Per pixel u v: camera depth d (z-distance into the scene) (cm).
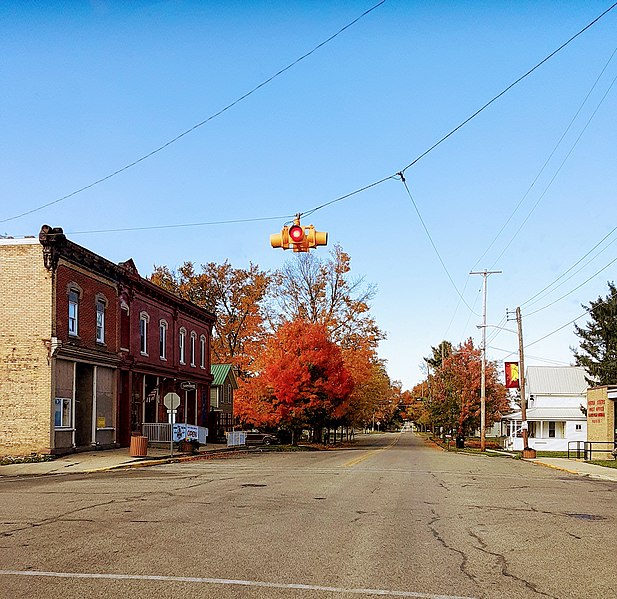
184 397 4903
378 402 7838
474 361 6575
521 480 2348
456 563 963
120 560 946
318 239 1680
